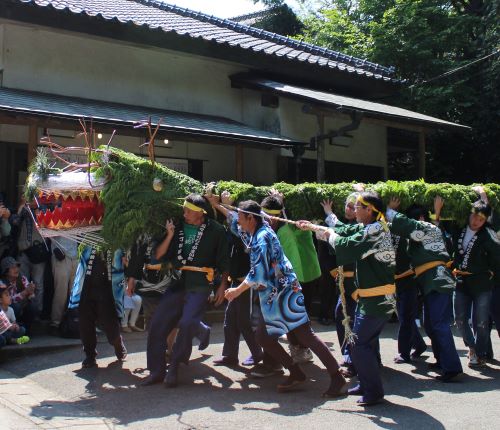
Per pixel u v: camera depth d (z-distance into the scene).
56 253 7.67
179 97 11.73
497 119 14.57
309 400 5.17
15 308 7.15
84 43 10.59
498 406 5.01
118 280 6.24
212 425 4.55
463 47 15.25
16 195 9.64
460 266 6.43
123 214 5.48
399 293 6.42
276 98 12.01
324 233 5.16
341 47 17.02
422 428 4.47
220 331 8.07
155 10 14.43
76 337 7.38
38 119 8.07
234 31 14.20
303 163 12.55
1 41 9.77
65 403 5.13
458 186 7.13
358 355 5.00
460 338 7.85
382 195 6.96
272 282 5.25
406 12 14.77
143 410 4.91
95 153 5.63
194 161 11.75
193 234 5.65
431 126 11.62
